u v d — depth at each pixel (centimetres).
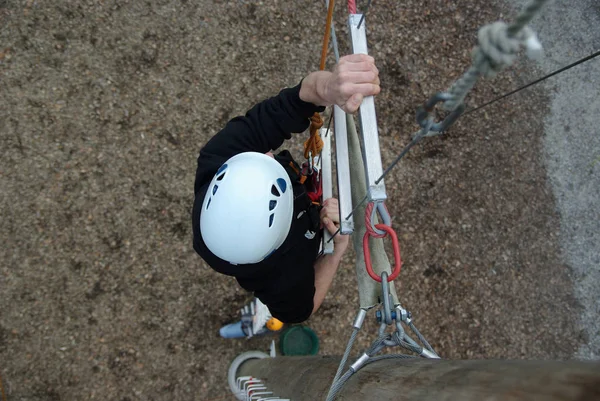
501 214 317
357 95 111
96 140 286
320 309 289
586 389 48
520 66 338
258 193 151
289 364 192
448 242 307
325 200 184
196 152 295
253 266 160
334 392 105
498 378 61
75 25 293
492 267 310
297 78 312
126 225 282
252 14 311
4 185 274
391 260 298
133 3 300
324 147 198
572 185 329
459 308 302
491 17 342
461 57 333
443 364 81
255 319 266
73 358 268
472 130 324
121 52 295
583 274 319
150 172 288
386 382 89
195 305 282
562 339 310
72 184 280
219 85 302
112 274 277
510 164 324
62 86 288
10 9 288
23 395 261
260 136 167
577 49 346
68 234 276
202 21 305
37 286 271
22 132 280
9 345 264
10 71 284
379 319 119
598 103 341
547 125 334
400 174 309
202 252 169
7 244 271
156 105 294
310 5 319
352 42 121
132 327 275
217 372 279
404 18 328
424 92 323
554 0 349
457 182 316
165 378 273
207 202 158
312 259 175
